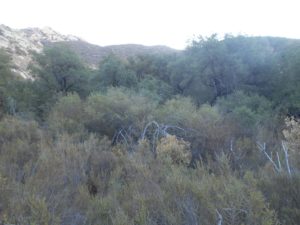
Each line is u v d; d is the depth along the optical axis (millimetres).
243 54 23234
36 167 6156
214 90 22844
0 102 19172
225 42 23891
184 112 10945
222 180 4773
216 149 8742
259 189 4457
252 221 3568
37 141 8469
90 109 11406
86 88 23125
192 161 8492
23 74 32750
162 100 18516
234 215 3639
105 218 4457
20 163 6809
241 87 22312
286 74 20688
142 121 10578
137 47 84438
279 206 4211
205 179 4922
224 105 18859
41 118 17172
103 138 9398
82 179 5965
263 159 7477
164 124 10461
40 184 5020
